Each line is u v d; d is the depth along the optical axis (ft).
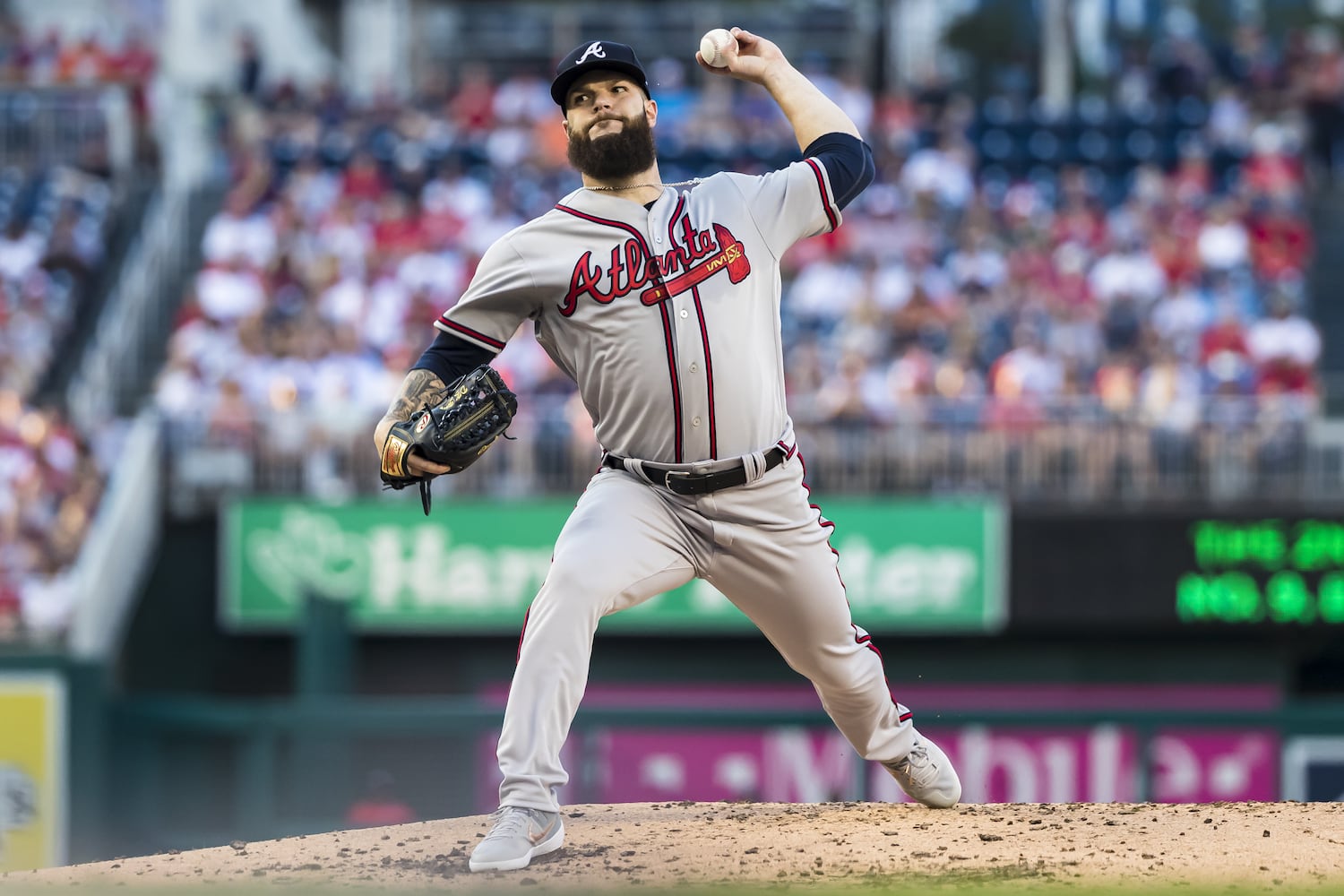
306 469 152.46
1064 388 156.15
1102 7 282.36
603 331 46.78
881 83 262.26
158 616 151.74
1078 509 145.38
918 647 151.33
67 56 220.02
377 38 274.98
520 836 45.55
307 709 116.88
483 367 47.26
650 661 151.74
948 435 148.15
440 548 147.84
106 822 133.18
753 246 47.57
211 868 47.75
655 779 143.33
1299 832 49.75
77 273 182.09
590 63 46.16
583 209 47.06
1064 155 208.33
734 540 48.14
